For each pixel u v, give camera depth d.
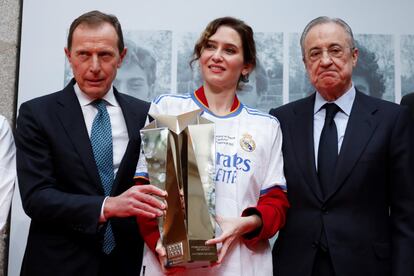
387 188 1.60
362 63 2.34
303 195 1.59
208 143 1.42
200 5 2.32
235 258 1.45
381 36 2.36
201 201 1.37
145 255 1.46
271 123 1.62
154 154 1.39
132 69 2.28
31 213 1.49
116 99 1.70
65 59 2.28
